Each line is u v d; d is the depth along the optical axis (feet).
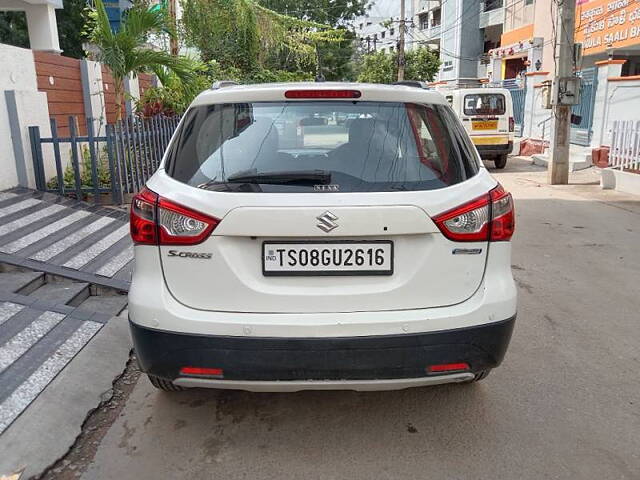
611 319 15.01
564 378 11.82
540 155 52.13
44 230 20.04
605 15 62.95
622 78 44.45
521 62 97.50
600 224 26.58
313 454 9.29
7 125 24.63
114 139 25.86
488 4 131.34
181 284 8.52
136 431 9.95
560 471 8.83
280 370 8.41
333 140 8.97
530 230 25.40
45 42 44.68
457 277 8.64
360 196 8.38
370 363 8.42
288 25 65.10
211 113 9.36
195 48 55.52
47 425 9.64
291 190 8.41
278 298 8.40
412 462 9.06
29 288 15.29
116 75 30.25
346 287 8.49
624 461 9.07
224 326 8.32
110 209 24.97
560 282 18.04
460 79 130.21
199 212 8.34
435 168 8.86
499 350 8.91
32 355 11.76
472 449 9.39
